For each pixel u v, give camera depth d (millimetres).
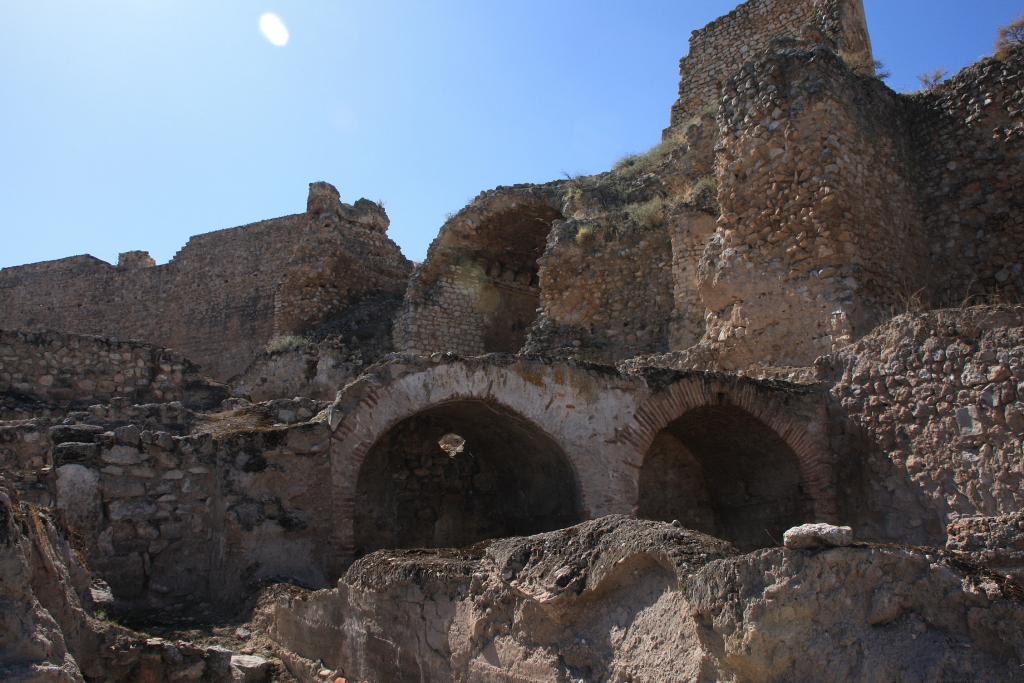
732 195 14688
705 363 14367
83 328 40656
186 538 10578
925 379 10797
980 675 4031
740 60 25953
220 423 12711
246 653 8492
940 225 14984
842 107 14023
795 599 4086
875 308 13188
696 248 17484
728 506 13828
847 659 4078
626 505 11719
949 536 8594
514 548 5984
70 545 7551
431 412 12820
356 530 12828
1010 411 9750
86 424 12359
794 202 13805
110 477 10344
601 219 20125
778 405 12078
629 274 19047
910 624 4184
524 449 12594
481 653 5938
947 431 10422
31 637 5047
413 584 6742
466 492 14055
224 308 37500
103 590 8633
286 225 37062
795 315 13477
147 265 41250
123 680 6926
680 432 13609
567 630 5340
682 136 22375
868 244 13539
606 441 11859
